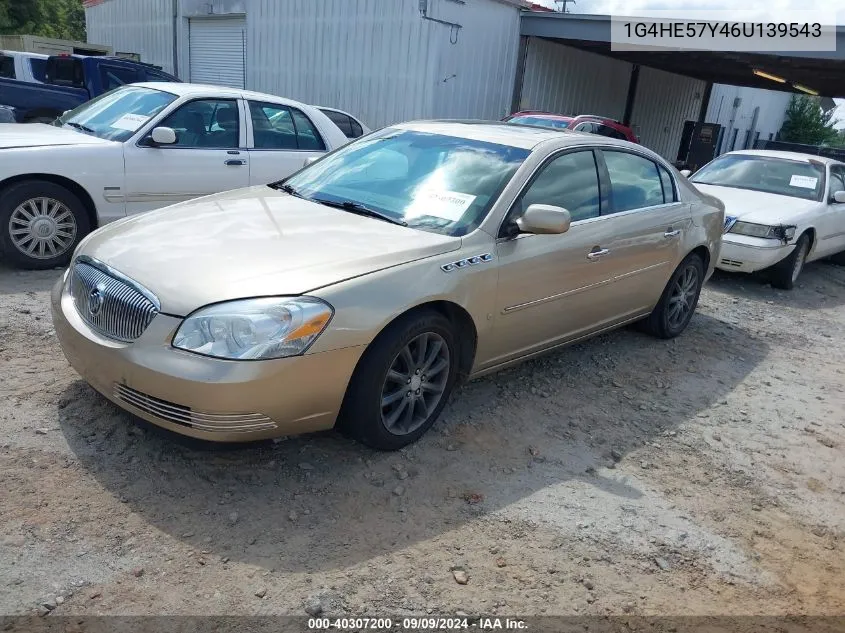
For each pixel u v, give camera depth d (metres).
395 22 14.88
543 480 3.54
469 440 3.82
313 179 4.54
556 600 2.72
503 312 3.89
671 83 24.34
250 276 3.07
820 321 7.34
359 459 3.48
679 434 4.25
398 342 3.30
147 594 2.52
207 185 6.73
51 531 2.76
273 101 7.33
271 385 2.92
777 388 5.20
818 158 9.45
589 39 15.48
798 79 20.47
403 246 3.49
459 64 15.09
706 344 5.98
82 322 3.29
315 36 16.48
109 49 21.44
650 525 3.28
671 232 5.24
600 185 4.65
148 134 6.39
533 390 4.55
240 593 2.57
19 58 12.50
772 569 3.09
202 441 3.00
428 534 3.01
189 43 20.09
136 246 3.39
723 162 9.81
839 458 4.18
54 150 5.88
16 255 5.82
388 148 4.54
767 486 3.77
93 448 3.31
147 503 2.99
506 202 3.91
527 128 4.87
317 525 2.98
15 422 3.45
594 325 4.83
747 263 7.97
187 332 2.91
